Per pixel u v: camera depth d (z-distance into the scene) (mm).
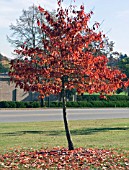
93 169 11312
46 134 20766
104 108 52688
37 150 14742
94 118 33688
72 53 13273
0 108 48844
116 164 12086
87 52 13547
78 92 13930
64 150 14336
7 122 28531
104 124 27359
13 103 50281
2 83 58031
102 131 22344
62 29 13367
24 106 50688
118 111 45219
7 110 45094
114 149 15125
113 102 56469
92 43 14203
